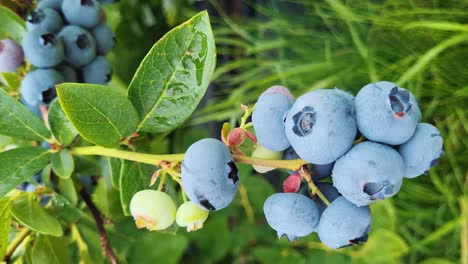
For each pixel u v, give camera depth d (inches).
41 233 9.6
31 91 9.8
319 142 6.4
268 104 7.0
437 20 15.9
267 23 18.7
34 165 8.8
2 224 9.2
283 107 7.0
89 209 10.2
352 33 16.3
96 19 10.2
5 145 10.3
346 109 6.4
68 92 7.8
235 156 7.3
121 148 9.0
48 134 9.0
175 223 8.9
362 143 6.5
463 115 15.0
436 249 16.1
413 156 6.6
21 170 8.8
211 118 16.8
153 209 7.6
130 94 8.2
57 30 10.0
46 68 9.8
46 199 10.3
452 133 15.3
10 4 10.3
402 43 16.4
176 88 8.2
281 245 15.8
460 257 15.6
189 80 8.1
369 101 6.4
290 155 7.6
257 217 16.5
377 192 6.4
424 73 16.0
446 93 15.2
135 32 18.1
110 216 10.9
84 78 10.4
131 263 14.0
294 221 7.1
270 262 15.5
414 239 16.0
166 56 7.9
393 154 6.4
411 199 16.1
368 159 6.4
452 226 14.4
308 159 6.6
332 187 7.4
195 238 16.0
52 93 9.9
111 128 8.2
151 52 7.9
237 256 16.6
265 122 7.0
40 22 9.8
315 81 17.5
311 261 15.3
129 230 14.3
